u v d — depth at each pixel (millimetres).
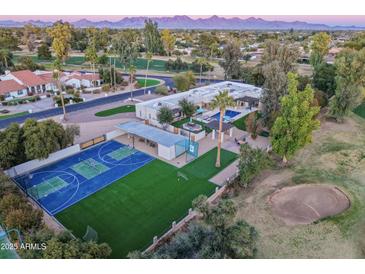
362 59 51094
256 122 48375
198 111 59000
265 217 27875
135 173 36344
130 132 44094
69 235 20219
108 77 84625
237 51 92250
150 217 28266
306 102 34906
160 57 141750
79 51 152750
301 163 39281
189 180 34875
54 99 67812
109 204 30156
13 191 27656
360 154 41312
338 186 33094
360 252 23141
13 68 89562
